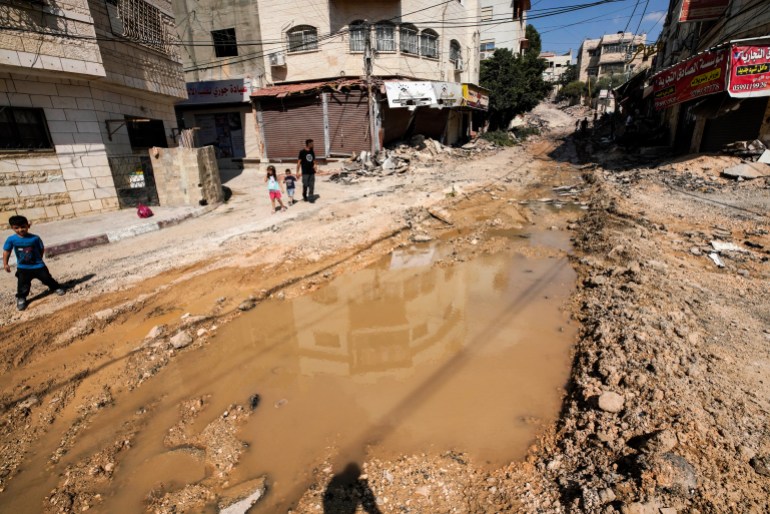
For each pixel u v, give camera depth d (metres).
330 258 7.28
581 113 49.50
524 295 5.78
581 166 18.20
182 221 9.91
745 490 2.38
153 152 10.95
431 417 3.54
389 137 20.19
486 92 26.41
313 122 19.06
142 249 7.80
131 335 4.88
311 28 19.92
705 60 11.65
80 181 10.24
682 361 3.59
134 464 3.12
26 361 4.37
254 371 4.26
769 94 10.46
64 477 3.01
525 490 2.68
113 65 10.73
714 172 11.49
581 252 7.19
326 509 2.67
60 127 9.80
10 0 8.11
